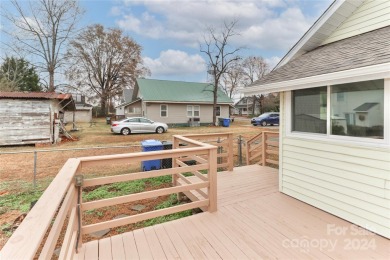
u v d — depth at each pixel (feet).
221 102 69.00
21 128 31.37
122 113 96.17
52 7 64.28
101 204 8.05
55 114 35.86
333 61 9.96
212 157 10.29
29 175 18.99
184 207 9.85
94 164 7.99
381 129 8.36
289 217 9.96
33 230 3.41
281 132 12.99
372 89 8.59
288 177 12.53
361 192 9.00
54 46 67.62
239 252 7.55
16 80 64.54
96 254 7.48
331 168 10.18
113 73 99.40
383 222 8.29
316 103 10.99
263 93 13.05
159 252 7.62
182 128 58.75
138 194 8.73
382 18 11.24
